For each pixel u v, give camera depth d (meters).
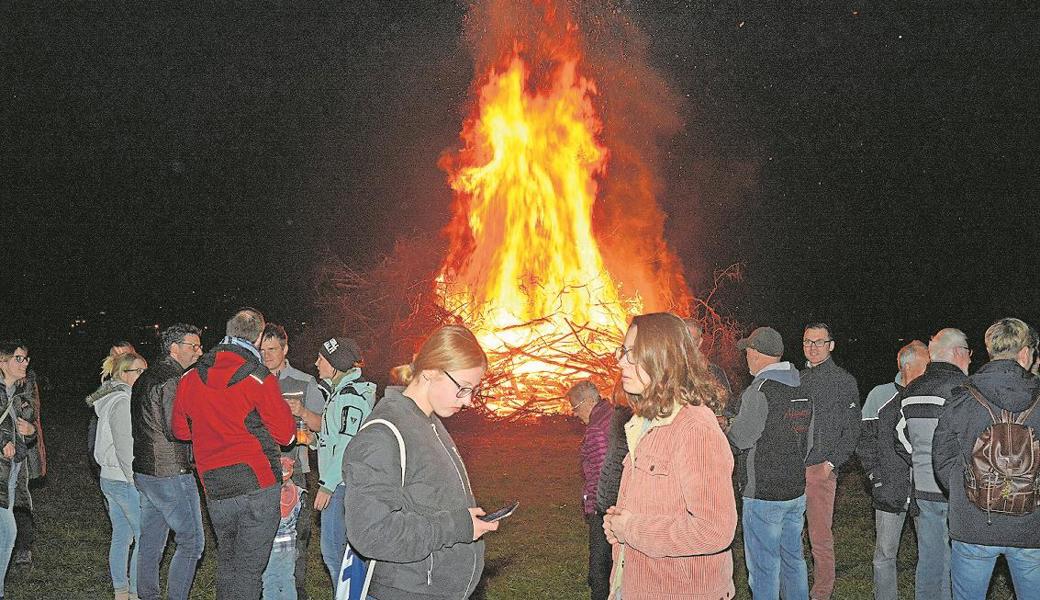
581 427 14.00
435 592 3.16
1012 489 4.11
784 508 5.18
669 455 3.18
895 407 5.56
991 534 4.19
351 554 3.14
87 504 9.82
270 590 5.45
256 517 4.81
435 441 3.23
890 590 5.66
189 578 5.46
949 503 4.40
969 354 5.19
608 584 5.20
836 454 5.69
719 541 3.09
